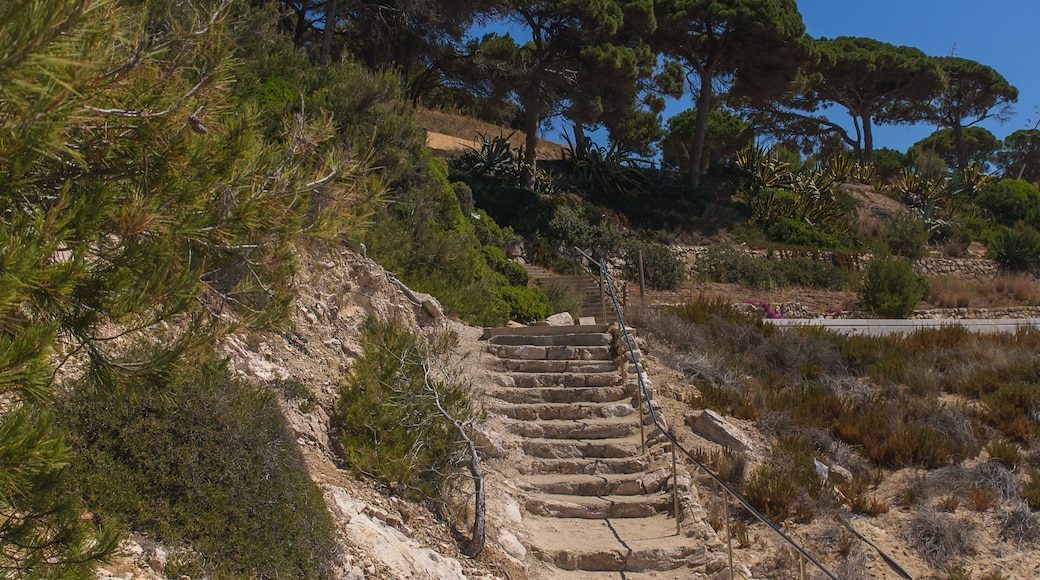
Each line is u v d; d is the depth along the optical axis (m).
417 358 8.42
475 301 13.59
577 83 28.25
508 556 7.05
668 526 7.97
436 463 7.49
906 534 9.16
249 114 4.04
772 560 8.37
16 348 2.65
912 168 42.28
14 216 3.06
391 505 6.81
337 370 8.57
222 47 3.96
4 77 2.40
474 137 36.22
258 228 4.02
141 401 5.07
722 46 32.03
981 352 14.52
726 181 34.66
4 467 2.66
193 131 3.77
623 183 31.27
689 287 25.03
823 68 34.94
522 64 27.89
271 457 5.50
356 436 7.43
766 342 14.18
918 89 42.47
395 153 13.71
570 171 31.98
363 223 4.54
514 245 23.28
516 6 26.70
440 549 6.59
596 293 19.56
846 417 11.49
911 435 10.83
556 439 9.37
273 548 5.06
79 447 4.76
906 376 13.28
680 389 11.54
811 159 37.22
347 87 13.93
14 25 2.40
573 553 7.36
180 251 3.88
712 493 9.23
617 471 8.86
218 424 5.34
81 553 3.43
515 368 10.81
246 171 3.94
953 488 10.02
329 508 6.03
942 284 27.52
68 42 2.74
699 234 29.31
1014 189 38.88
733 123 39.41
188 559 4.66
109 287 3.29
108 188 3.45
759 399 11.66
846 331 17.27
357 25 24.80
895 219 33.00
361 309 10.13
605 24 26.59
